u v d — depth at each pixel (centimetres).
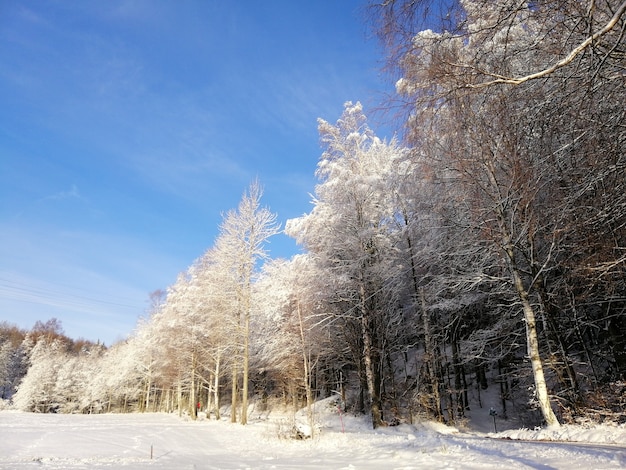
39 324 12581
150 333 4572
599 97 600
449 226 1619
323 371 2942
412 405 2059
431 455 890
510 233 1405
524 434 1298
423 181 1538
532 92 593
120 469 1001
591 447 859
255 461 1108
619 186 756
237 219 2730
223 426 2425
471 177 1282
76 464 1153
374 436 1559
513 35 571
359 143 2088
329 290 2105
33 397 6981
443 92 562
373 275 1986
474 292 1819
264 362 3222
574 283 1363
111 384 5950
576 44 521
